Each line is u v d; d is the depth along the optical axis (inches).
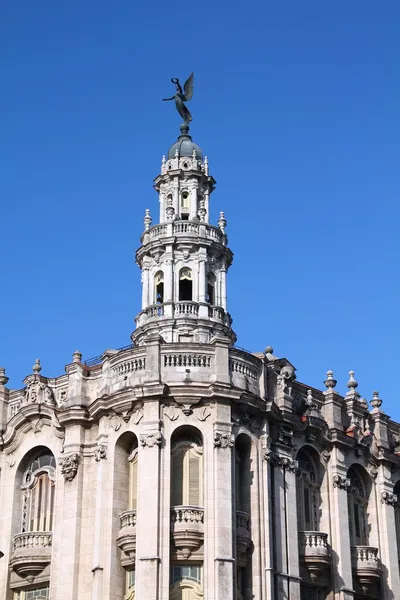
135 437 2038.6
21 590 2121.1
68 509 2063.2
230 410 2009.1
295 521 2111.2
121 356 2092.8
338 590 2165.4
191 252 2549.2
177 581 1895.9
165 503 1919.3
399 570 2345.0
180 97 2827.3
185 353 2038.6
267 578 1966.0
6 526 2176.4
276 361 2246.6
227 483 1945.1
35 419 2214.6
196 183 2672.2
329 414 2329.0
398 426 2566.4
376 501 2381.9
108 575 1935.3
